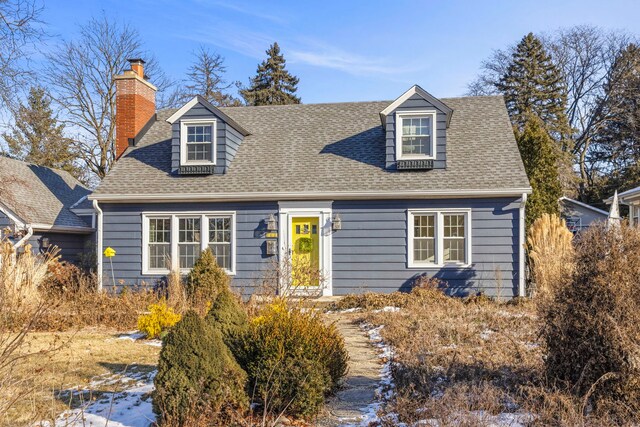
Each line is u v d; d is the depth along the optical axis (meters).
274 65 43.75
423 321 10.59
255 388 6.01
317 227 16.09
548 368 5.83
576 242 6.06
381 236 15.71
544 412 5.10
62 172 23.61
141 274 16.58
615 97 35.16
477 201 15.30
